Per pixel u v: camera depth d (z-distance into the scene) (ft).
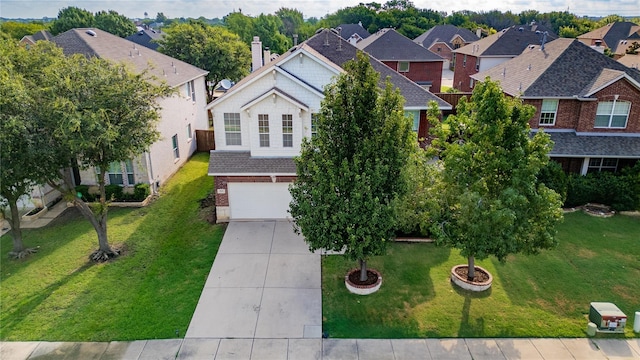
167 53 133.69
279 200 61.11
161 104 74.43
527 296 43.57
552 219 39.19
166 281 46.24
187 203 67.82
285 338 37.68
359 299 43.27
